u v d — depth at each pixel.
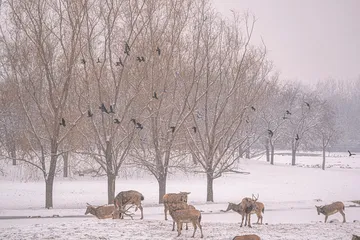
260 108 73.94
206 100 52.81
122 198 32.47
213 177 52.03
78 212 40.00
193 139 53.09
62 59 49.88
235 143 57.91
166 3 49.84
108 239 23.94
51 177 45.66
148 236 24.97
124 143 51.94
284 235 26.53
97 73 48.53
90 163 61.94
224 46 54.84
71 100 50.47
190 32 52.56
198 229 27.97
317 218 37.50
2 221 33.62
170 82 53.47
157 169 49.75
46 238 23.89
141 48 49.28
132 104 51.50
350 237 26.36
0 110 58.44
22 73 46.81
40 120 55.59
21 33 47.78
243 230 28.05
